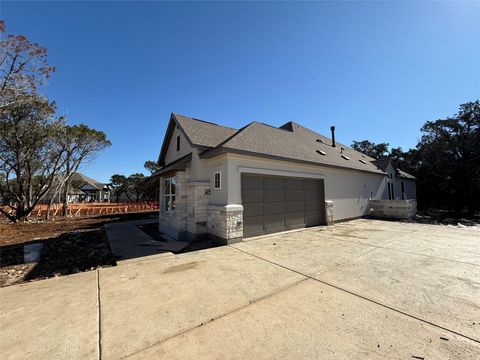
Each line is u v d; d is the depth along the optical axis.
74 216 19.62
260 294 3.54
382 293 3.51
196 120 10.89
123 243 7.59
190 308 3.14
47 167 17.52
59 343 2.41
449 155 19.94
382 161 19.12
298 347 2.27
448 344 2.27
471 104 18.52
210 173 8.31
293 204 9.54
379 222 12.15
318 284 3.89
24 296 3.64
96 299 3.49
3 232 10.81
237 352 2.21
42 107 14.61
